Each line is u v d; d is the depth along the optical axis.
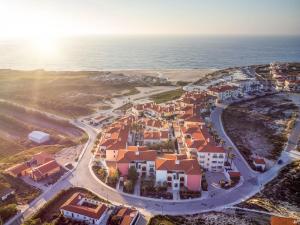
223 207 72.88
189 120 122.25
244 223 65.50
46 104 173.75
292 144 109.75
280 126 127.56
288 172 88.81
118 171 87.62
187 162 85.25
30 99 186.12
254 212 70.00
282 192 78.81
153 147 104.88
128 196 78.19
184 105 147.12
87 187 82.69
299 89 184.62
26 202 75.81
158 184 82.81
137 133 121.44
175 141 111.88
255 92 183.50
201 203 74.88
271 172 90.81
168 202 75.50
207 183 84.44
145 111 148.12
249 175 88.88
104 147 104.44
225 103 162.12
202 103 151.62
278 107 152.75
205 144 94.81
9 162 100.62
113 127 118.38
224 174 90.69
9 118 146.25
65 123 141.38
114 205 72.88
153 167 88.56
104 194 79.06
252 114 143.25
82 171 92.50
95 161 97.88
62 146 115.25
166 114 139.12
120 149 97.38
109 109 166.62
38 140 122.44
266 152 104.69
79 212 67.12
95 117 148.88
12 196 78.56
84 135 126.94
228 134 120.19
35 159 99.12
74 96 197.12
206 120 133.38
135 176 84.25
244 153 103.19
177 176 82.25
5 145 120.25
